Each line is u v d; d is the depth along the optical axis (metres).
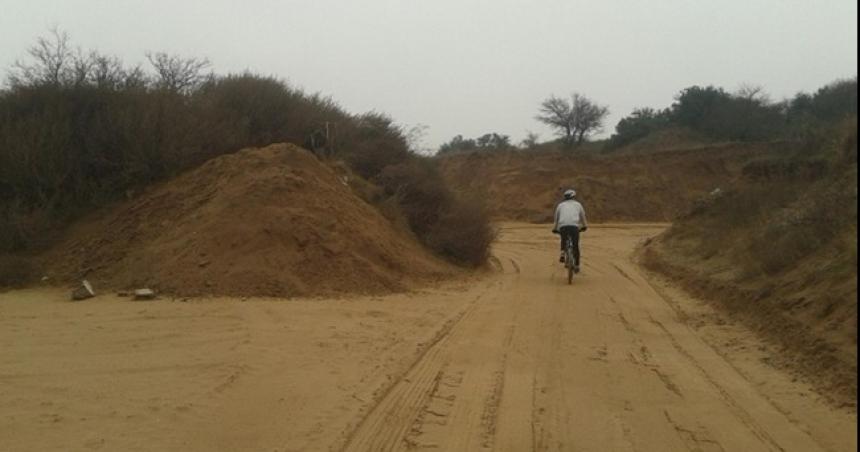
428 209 20.78
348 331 10.93
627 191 55.12
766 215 16.75
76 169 18.56
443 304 13.62
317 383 8.16
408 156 22.58
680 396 7.82
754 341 10.36
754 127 64.75
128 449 6.11
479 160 60.53
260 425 6.76
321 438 6.46
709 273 15.59
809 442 6.39
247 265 14.29
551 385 8.24
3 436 6.37
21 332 10.84
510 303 13.85
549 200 54.06
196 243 14.84
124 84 20.56
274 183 15.72
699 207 22.98
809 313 9.98
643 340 10.62
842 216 12.41
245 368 8.71
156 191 17.84
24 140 18.00
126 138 18.47
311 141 21.45
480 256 19.95
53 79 19.97
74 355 9.36
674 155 57.84
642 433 6.67
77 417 6.90
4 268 15.62
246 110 21.27
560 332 11.15
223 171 16.89
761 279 12.74
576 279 17.92
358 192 19.34
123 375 8.40
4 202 17.94
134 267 14.99
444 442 6.42
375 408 7.34
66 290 14.94
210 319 11.66
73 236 17.19
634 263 22.06
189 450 6.12
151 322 11.46
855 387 7.55
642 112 75.00
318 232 15.20
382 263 15.95
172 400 7.45
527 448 6.29
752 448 6.27
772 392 7.88
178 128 18.92
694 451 6.22
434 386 8.15
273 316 11.92
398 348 9.91
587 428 6.80
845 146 16.69
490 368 8.96
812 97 57.75
